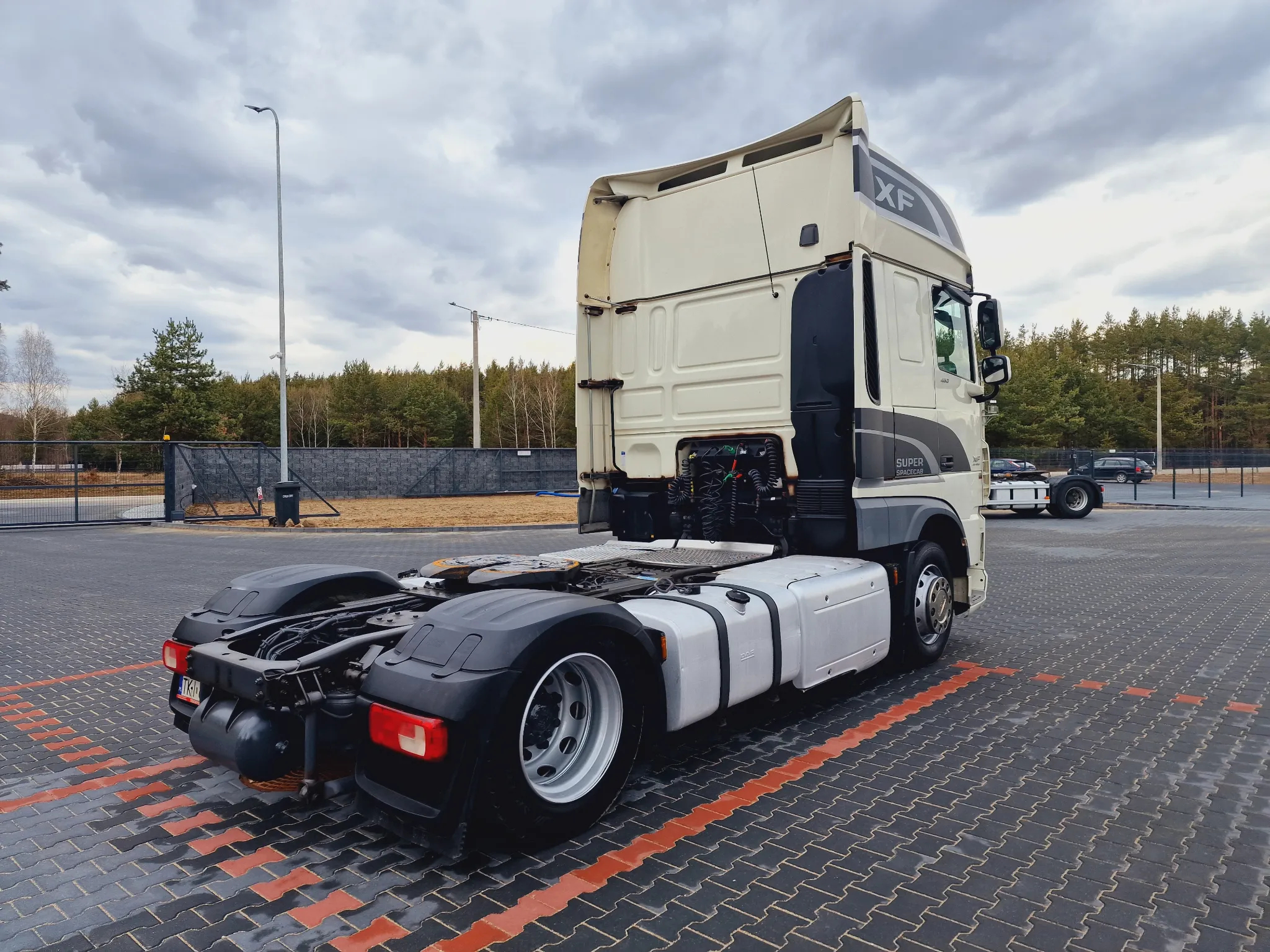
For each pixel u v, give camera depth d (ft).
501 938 8.17
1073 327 293.84
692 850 10.07
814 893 8.97
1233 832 10.39
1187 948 7.84
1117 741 13.93
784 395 17.63
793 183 17.65
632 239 20.30
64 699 17.42
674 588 14.02
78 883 9.51
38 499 64.34
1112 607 26.81
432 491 97.30
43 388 196.54
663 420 19.71
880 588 16.58
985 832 10.46
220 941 8.23
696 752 13.62
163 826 11.12
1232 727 14.60
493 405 223.71
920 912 8.54
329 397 231.91
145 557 42.63
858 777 12.41
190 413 147.43
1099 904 8.66
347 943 8.14
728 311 18.58
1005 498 65.82
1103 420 205.57
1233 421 234.58
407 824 9.50
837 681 18.02
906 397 18.20
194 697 12.23
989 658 20.03
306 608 13.53
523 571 13.21
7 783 12.75
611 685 10.84
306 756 10.30
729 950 7.89
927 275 19.52
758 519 18.13
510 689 9.31
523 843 10.22
